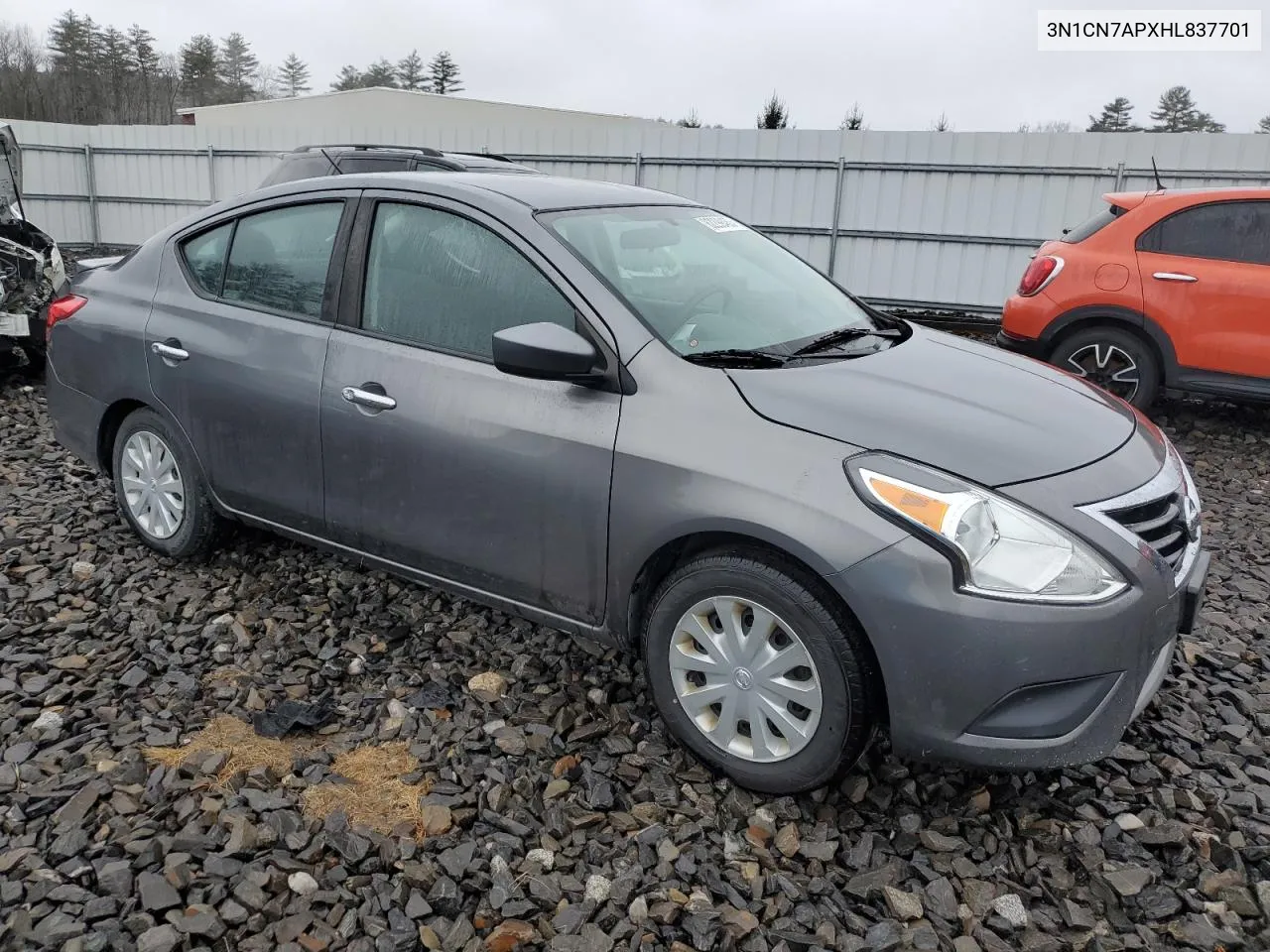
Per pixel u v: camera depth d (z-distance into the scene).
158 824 2.51
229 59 87.38
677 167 13.98
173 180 18.14
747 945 2.21
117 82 72.00
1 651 3.39
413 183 3.34
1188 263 6.75
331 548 3.56
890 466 2.47
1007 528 2.39
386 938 2.18
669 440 2.69
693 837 2.55
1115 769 2.90
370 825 2.54
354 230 3.40
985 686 2.37
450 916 2.27
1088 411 2.98
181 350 3.76
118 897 2.24
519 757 2.87
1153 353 6.99
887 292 13.27
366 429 3.26
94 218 18.92
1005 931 2.29
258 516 3.73
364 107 39.38
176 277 3.91
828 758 2.56
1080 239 7.26
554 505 2.89
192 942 2.15
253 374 3.54
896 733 2.49
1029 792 2.78
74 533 4.41
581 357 2.71
